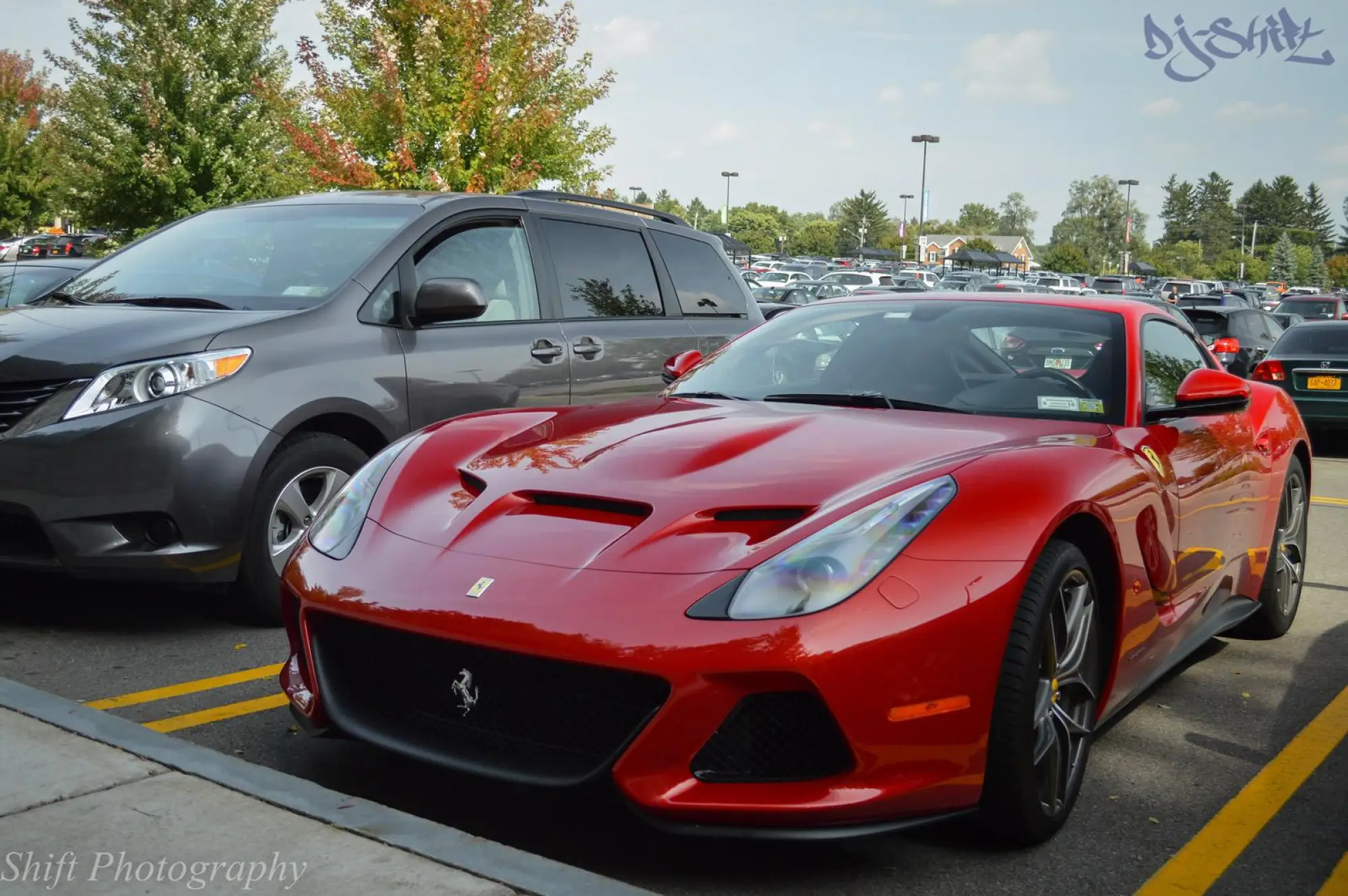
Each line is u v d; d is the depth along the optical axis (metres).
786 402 3.55
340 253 5.03
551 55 15.32
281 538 4.50
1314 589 5.82
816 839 2.37
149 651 4.20
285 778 2.71
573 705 2.51
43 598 4.91
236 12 19.52
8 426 4.14
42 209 36.41
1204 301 37.53
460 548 2.75
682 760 2.38
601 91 15.71
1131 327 3.77
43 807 2.56
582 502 2.82
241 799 2.61
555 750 2.54
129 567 4.12
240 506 4.25
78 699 3.69
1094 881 2.61
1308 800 3.12
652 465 2.92
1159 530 3.26
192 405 4.17
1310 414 12.45
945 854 2.73
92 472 4.05
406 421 4.82
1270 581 4.60
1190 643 3.79
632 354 5.83
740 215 166.12
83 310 4.68
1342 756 3.46
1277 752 3.48
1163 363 3.90
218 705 3.64
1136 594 3.12
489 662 2.55
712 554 2.54
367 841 2.43
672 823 2.39
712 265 6.63
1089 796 3.11
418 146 14.75
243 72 19.78
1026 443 3.02
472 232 5.37
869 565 2.47
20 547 4.23
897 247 154.25
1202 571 3.76
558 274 5.68
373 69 14.82
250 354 4.38
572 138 15.65
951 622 2.47
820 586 2.42
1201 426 3.85
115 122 19.19
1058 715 2.81
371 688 2.78
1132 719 3.76
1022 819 2.66
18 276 9.35
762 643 2.35
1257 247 196.00
